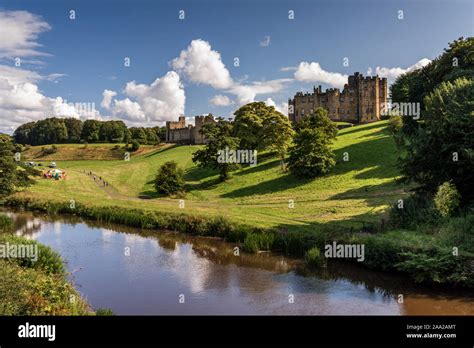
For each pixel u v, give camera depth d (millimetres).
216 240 45969
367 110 152500
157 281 32281
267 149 97500
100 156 154125
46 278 24438
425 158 36938
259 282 31734
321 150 76062
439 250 29125
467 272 27609
